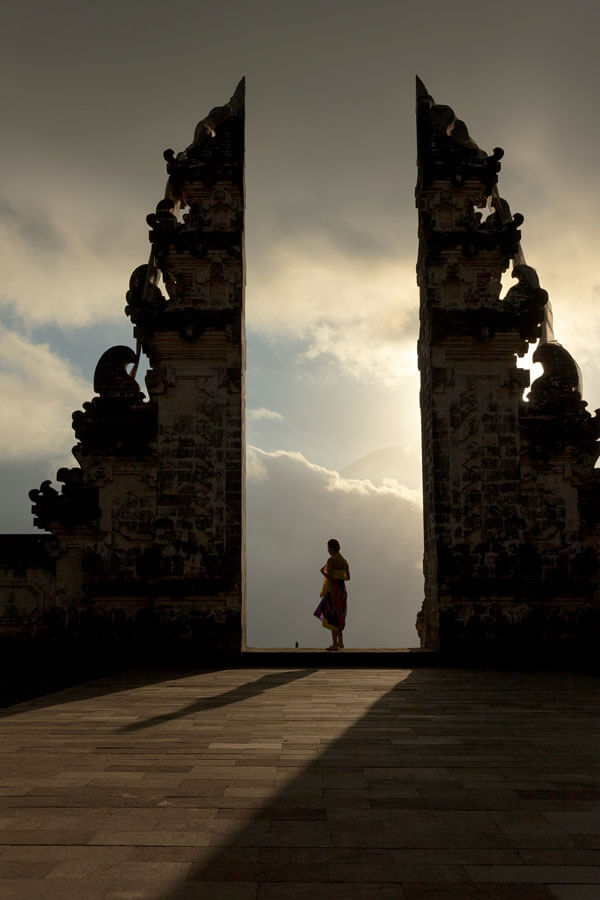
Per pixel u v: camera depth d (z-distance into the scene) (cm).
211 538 2106
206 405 2170
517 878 480
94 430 2170
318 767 778
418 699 1316
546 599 2102
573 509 2158
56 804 641
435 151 2311
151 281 2250
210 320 2200
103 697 1340
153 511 2138
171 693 1399
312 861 510
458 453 2158
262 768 773
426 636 2273
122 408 2181
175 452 2145
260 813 617
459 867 500
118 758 819
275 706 1223
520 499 2136
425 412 2277
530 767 782
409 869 496
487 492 2141
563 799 661
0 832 568
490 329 2200
